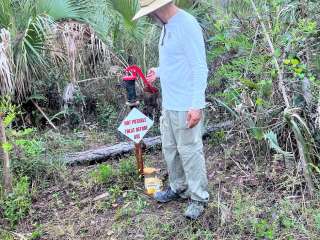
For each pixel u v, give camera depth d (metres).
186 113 2.94
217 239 3.07
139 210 3.44
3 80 4.82
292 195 3.35
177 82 2.92
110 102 5.38
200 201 3.21
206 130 4.39
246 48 3.95
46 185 3.90
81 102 5.31
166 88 2.99
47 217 3.53
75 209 3.59
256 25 4.02
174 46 2.85
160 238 3.15
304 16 3.96
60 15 5.54
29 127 5.23
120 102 5.34
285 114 3.38
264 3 4.01
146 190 3.62
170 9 2.82
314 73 3.73
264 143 3.82
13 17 5.27
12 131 4.27
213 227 3.17
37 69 5.19
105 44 5.41
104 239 3.24
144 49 5.27
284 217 3.12
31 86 5.16
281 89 3.63
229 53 4.43
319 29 3.81
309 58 3.75
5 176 3.66
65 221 3.46
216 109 4.64
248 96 3.87
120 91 5.35
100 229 3.34
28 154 4.12
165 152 3.29
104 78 5.34
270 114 3.78
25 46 5.07
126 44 5.44
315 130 3.55
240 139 4.04
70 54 5.21
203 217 3.23
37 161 4.04
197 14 5.18
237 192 3.43
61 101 5.30
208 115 4.62
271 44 3.63
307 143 3.42
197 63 2.80
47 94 5.31
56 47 5.19
